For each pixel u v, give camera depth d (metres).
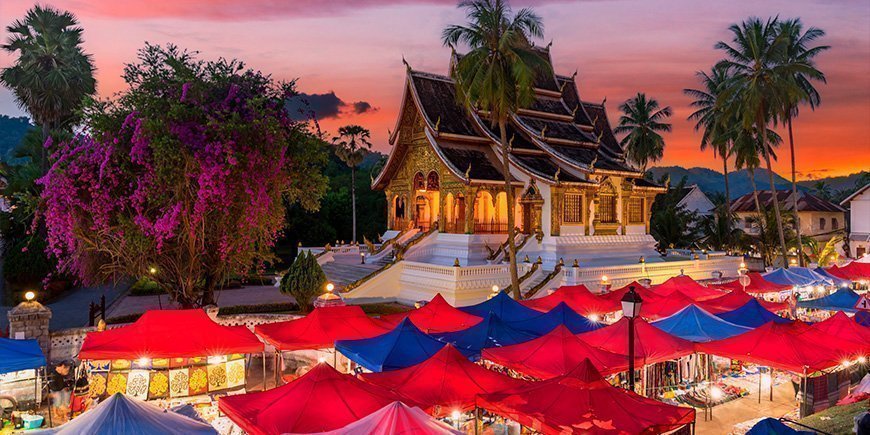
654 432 12.71
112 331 18.67
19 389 18.12
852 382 20.30
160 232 22.70
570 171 44.91
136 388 18.00
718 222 65.31
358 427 11.28
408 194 46.91
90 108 23.39
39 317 21.34
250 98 24.23
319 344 20.02
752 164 62.00
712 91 68.69
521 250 41.72
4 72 45.84
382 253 43.56
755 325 23.77
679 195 87.88
